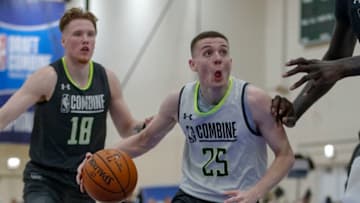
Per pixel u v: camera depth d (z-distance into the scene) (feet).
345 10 15.55
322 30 63.57
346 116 61.98
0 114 19.71
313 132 64.49
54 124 20.36
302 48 65.62
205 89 17.31
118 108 21.53
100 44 65.21
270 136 16.97
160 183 64.64
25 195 20.36
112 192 16.98
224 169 17.38
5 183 62.18
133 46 65.62
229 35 68.13
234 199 15.94
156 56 66.03
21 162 62.49
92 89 20.74
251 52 69.05
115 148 18.79
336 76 13.50
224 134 17.22
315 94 15.67
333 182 61.82
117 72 65.26
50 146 20.47
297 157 60.08
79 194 20.54
